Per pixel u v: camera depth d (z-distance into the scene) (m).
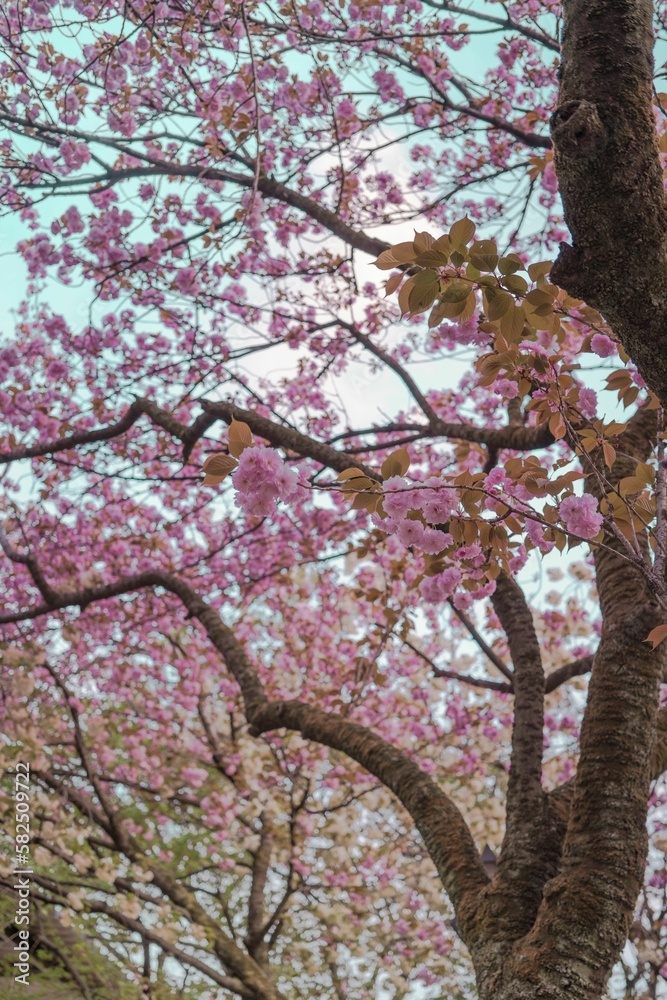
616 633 3.20
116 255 6.49
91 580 8.98
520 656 4.07
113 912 7.23
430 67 5.82
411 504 2.83
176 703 9.86
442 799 3.72
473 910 3.15
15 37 5.54
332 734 4.23
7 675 8.14
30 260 6.55
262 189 5.66
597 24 1.82
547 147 5.36
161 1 5.12
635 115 1.77
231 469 2.54
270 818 9.27
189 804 9.57
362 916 9.27
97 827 8.98
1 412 7.66
